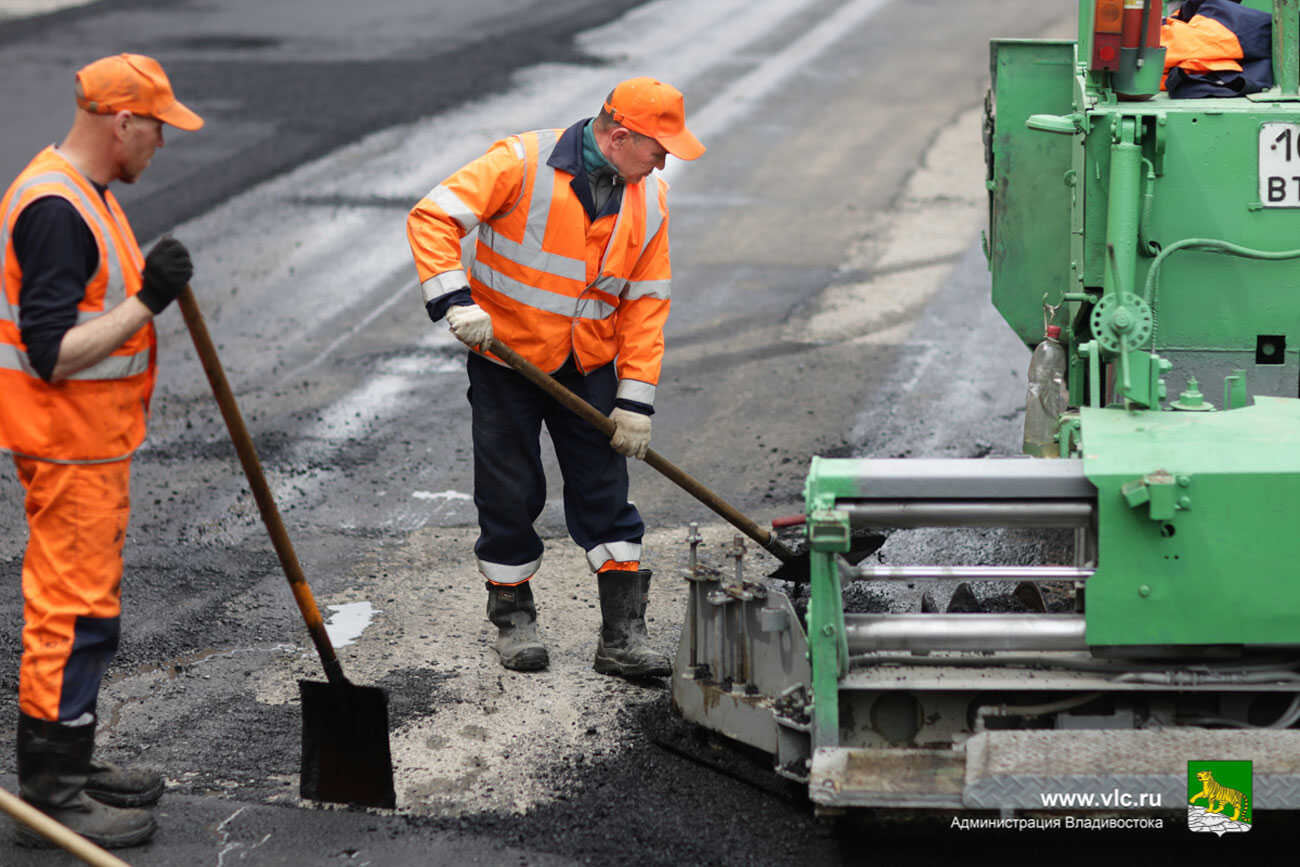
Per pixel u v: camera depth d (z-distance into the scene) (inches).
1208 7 370.9
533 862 281.7
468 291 321.7
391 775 296.8
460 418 558.6
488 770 315.3
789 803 300.7
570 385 351.6
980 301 689.0
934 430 531.5
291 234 802.8
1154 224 327.9
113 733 332.5
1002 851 282.7
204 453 521.7
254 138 980.6
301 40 1282.0
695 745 323.9
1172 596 266.4
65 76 1106.7
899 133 1018.7
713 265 757.3
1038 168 430.6
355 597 407.5
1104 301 294.4
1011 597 394.0
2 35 1273.4
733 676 316.5
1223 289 328.8
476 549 365.4
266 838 290.8
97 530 277.4
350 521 463.8
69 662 278.2
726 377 597.3
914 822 291.6
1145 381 289.9
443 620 393.1
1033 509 270.8
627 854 283.6
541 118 1021.8
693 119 1061.1
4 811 274.4
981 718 281.0
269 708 344.5
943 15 1413.6
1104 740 263.4
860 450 514.3
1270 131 319.9
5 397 271.0
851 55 1261.1
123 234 278.5
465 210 323.0
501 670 362.9
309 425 549.6
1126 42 334.3
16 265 265.0
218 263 758.5
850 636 278.1
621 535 358.6
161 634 383.2
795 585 362.0
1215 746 259.8
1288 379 332.2
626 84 324.8
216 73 1156.5
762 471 499.2
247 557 434.6
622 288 344.8
